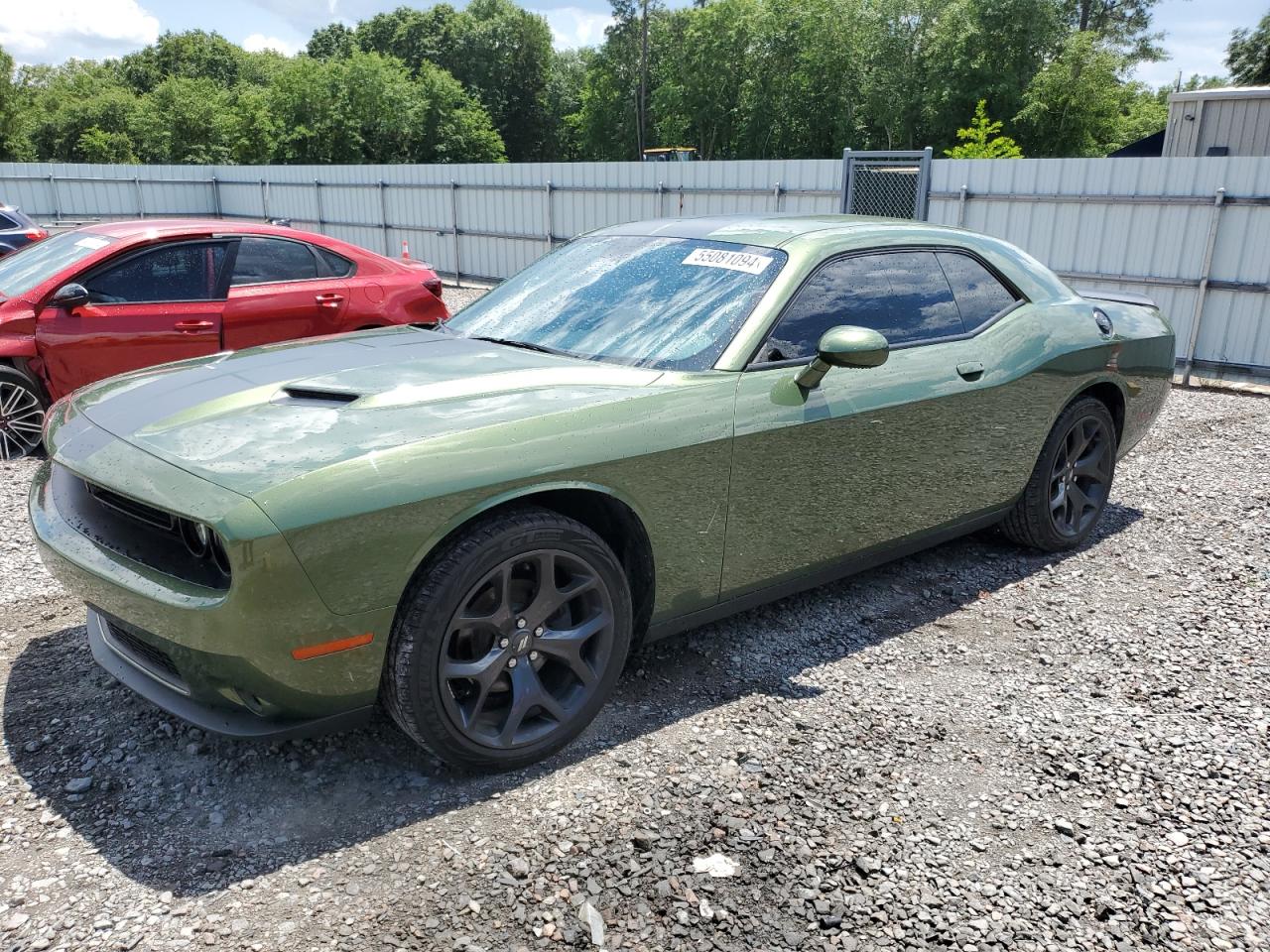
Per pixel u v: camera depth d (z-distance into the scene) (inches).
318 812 102.1
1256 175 395.2
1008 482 166.7
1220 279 411.5
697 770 110.8
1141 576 174.7
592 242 161.5
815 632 149.2
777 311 130.2
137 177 1010.7
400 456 97.0
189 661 95.0
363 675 97.8
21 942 82.3
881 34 2218.3
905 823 101.8
